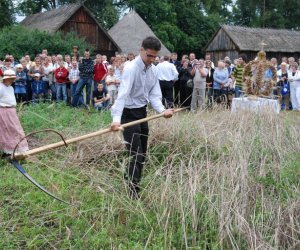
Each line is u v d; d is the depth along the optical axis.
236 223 3.88
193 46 47.31
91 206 4.46
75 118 8.55
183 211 4.05
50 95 12.70
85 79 11.94
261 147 5.77
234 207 4.04
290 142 6.32
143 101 4.95
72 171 5.44
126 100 4.87
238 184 4.31
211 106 8.29
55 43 24.58
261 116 7.31
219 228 3.87
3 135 6.64
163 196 4.26
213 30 48.75
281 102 14.09
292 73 13.96
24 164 5.89
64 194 4.74
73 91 12.18
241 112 7.50
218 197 4.22
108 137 6.29
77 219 4.24
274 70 10.48
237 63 12.52
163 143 6.06
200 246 3.83
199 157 5.58
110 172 5.55
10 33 23.95
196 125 6.57
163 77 11.41
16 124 6.76
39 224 4.23
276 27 57.16
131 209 4.32
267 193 4.63
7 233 4.05
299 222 4.07
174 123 6.52
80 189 4.88
